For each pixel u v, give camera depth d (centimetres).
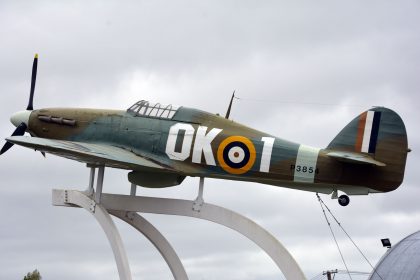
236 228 2855
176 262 3142
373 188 2714
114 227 2953
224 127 2834
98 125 3000
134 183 2939
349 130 2756
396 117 2731
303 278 2784
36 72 3266
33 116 3117
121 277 2914
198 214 2898
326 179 2709
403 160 2717
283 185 2800
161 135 2886
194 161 2838
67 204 3052
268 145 2764
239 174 2791
